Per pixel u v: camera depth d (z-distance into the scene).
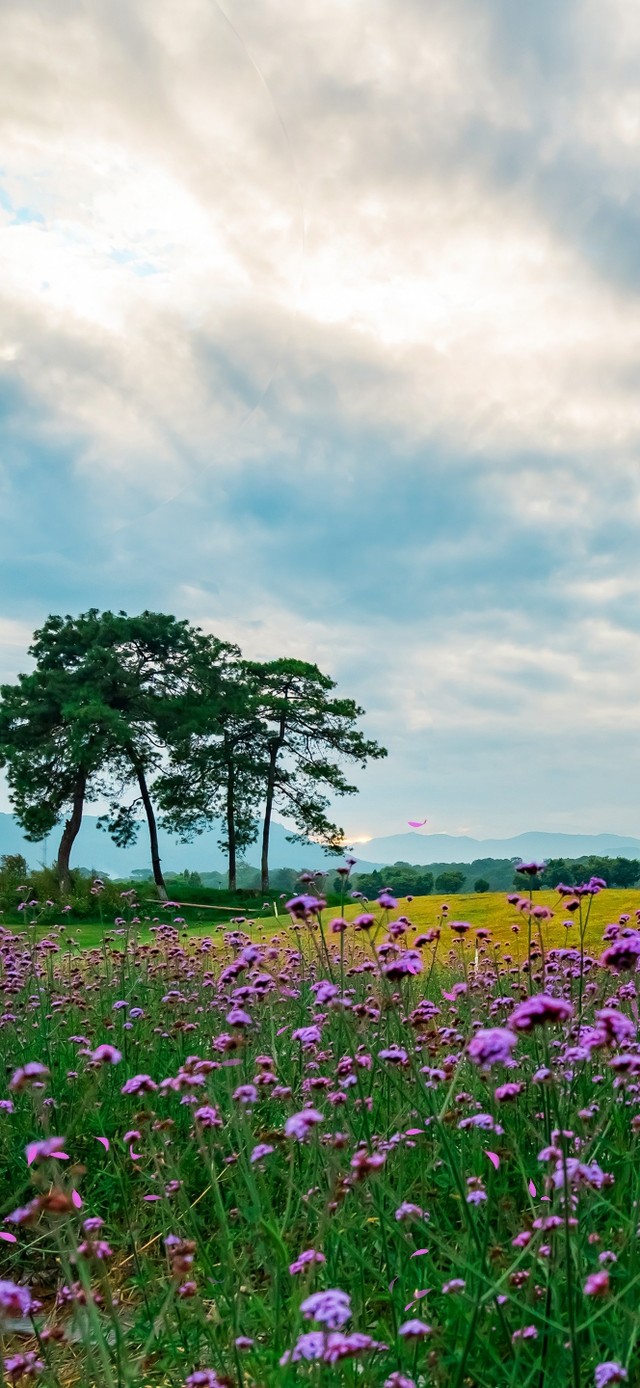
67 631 32.88
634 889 11.66
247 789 37.72
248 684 37.19
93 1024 4.70
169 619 33.66
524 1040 3.58
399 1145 2.68
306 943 6.75
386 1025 3.06
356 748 38.59
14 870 24.89
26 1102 3.81
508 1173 2.79
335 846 39.12
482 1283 1.96
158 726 32.31
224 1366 1.97
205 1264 2.24
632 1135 2.73
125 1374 1.81
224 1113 3.03
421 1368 1.93
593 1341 1.88
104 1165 3.39
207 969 6.30
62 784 32.12
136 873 37.84
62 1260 1.95
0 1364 2.03
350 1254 2.20
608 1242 2.31
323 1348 1.54
